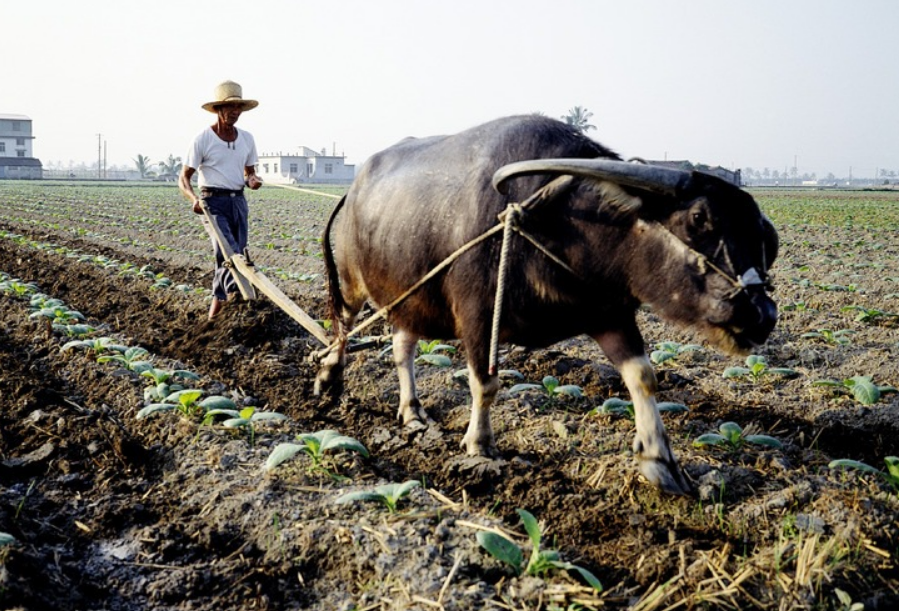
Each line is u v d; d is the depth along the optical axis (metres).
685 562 4.32
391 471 5.68
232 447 5.75
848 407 6.92
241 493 5.08
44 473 5.57
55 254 17.22
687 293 4.60
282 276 14.47
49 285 13.27
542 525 4.74
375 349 8.49
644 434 5.20
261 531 4.68
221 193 9.12
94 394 7.17
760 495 5.13
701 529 4.75
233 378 7.83
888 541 4.51
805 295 13.21
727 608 3.93
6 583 3.86
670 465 5.14
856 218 34.69
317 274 15.29
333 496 5.03
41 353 8.41
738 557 4.33
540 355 8.36
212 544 4.60
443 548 4.37
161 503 5.16
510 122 5.48
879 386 7.32
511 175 4.79
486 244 5.16
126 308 11.23
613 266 4.85
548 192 4.86
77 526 4.82
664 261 4.65
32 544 4.51
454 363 8.23
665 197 4.61
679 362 8.62
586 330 5.29
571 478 5.50
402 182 5.92
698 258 4.54
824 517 4.68
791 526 4.63
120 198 48.91
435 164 5.71
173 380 7.30
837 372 8.30
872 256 19.75
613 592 4.16
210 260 17.94
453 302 5.45
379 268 6.07
